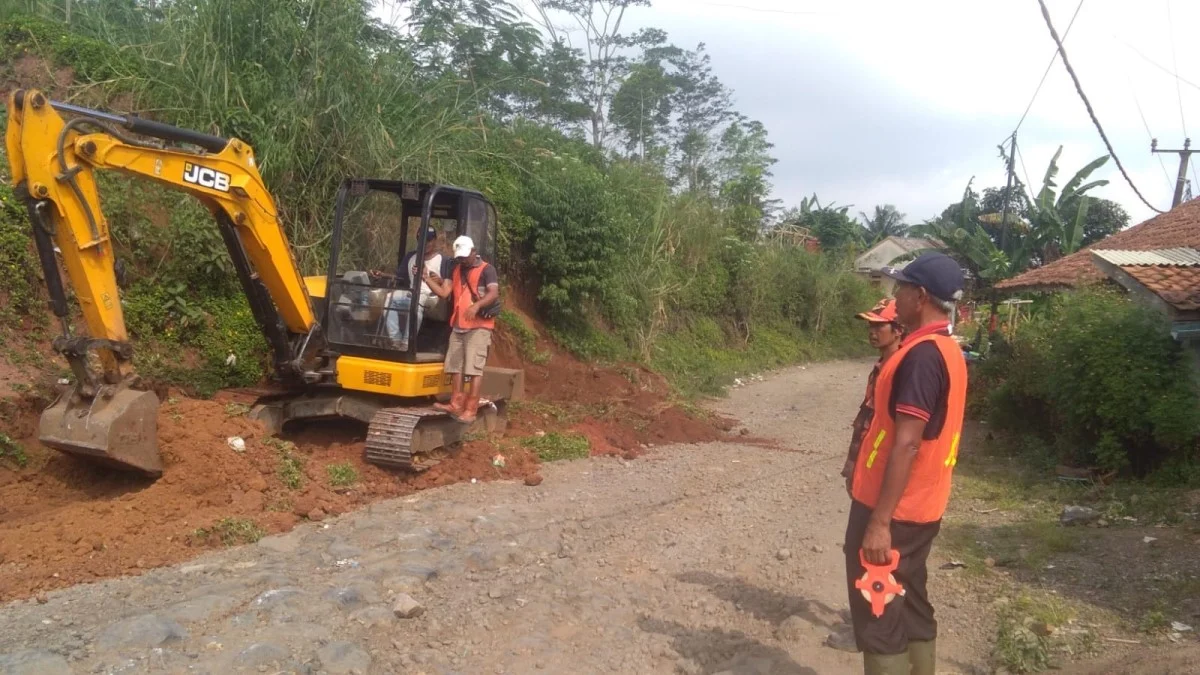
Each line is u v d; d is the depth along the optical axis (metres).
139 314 9.69
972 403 14.34
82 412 6.77
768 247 28.00
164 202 10.62
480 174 15.09
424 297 9.31
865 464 3.79
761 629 5.30
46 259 6.71
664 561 6.55
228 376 10.10
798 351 26.08
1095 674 4.56
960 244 28.77
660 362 18.58
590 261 16.03
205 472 7.13
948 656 4.96
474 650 4.86
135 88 11.23
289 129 11.48
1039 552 6.87
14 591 5.38
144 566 5.95
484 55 19.53
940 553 6.91
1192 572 6.19
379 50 13.16
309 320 8.83
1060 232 26.70
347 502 7.65
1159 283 10.69
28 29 11.75
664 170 22.91
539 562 6.45
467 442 9.60
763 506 8.43
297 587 5.55
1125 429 9.52
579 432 11.30
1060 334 10.51
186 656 4.48
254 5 11.66
